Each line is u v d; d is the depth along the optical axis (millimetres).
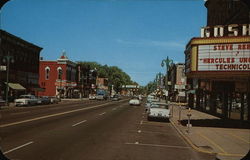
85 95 107125
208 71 20891
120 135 17062
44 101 52062
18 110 34812
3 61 48844
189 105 55969
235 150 13234
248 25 21484
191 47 21797
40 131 17188
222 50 20406
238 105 28266
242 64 19781
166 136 17891
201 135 18031
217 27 22703
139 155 11578
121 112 37781
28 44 58750
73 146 12844
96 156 11031
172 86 91125
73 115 29828
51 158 10406
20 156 10539
